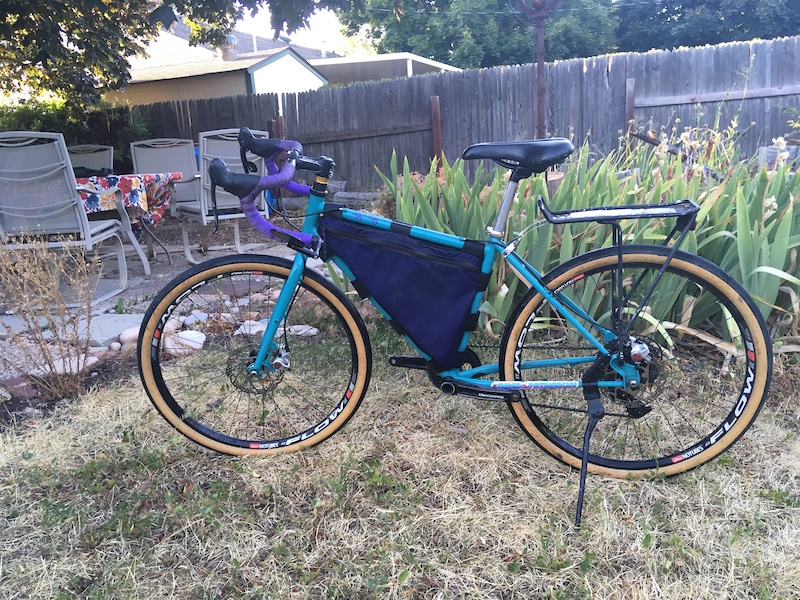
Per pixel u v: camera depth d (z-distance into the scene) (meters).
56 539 1.65
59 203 3.58
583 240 2.40
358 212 1.82
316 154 8.46
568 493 1.79
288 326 2.78
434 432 2.11
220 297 3.12
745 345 1.71
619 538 1.60
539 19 6.12
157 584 1.50
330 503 1.76
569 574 1.49
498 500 1.76
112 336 3.00
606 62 6.98
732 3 20.02
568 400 2.21
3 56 7.03
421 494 1.79
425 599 1.44
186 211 4.80
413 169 8.05
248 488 1.85
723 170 3.26
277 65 14.37
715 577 1.46
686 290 2.38
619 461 1.86
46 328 2.93
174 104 9.12
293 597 1.45
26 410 2.36
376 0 21.45
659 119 7.00
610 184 2.55
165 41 16.27
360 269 1.84
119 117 9.30
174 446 2.07
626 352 1.72
